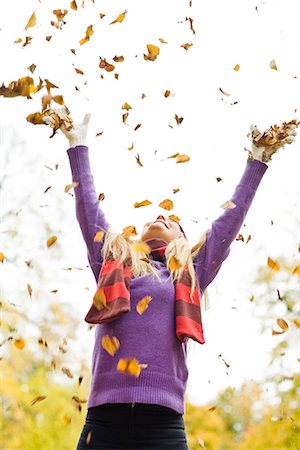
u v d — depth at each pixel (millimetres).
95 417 2314
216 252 2725
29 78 2678
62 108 2889
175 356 2424
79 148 2850
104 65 3676
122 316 2439
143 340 2387
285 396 8977
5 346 7906
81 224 2713
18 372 8477
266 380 9039
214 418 10156
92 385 2393
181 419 2354
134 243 2578
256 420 9812
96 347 2477
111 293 2471
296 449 8938
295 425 8914
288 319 8938
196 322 2500
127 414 2271
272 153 2895
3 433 8656
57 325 8117
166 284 2564
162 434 2262
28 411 8695
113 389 2307
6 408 8633
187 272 2607
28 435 8688
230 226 2756
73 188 2777
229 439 10102
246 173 2865
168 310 2494
